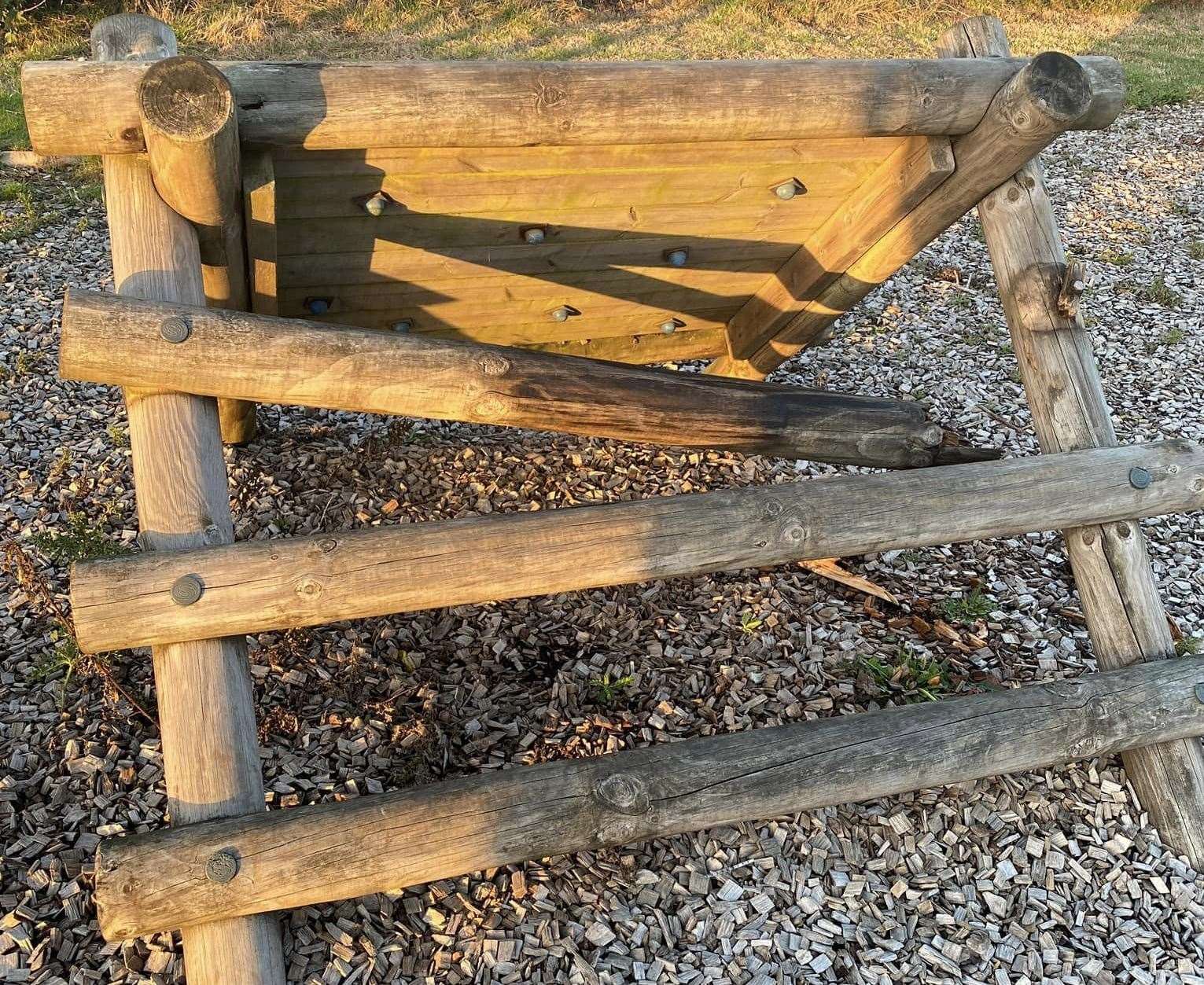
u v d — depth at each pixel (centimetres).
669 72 284
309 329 271
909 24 1295
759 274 425
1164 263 768
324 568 254
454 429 492
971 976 264
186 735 243
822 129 302
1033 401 347
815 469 480
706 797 259
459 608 372
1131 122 1071
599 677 346
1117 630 328
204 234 281
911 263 747
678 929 268
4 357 505
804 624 377
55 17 997
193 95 234
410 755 308
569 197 332
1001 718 287
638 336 472
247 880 226
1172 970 271
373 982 248
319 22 1086
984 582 413
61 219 665
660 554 281
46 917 252
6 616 344
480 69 270
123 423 464
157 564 246
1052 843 302
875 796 278
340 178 297
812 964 262
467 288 387
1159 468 327
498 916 265
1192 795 308
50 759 294
